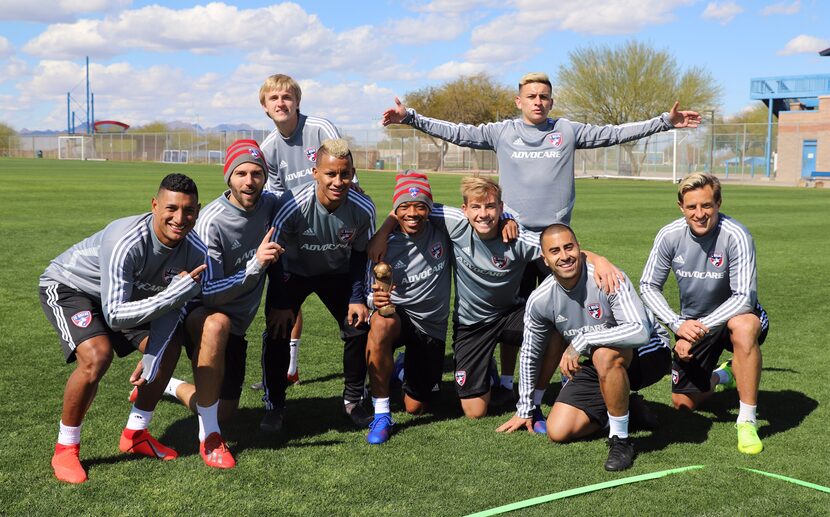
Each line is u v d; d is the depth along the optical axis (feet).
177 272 12.59
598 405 13.39
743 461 12.59
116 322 11.66
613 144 17.81
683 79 180.55
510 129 17.76
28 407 14.51
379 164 186.91
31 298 23.85
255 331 21.44
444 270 14.93
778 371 17.81
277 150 17.26
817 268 32.68
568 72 185.78
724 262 14.51
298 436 13.79
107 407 14.79
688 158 158.92
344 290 15.92
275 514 10.47
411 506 10.75
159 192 11.87
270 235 12.82
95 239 12.80
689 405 15.43
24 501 10.76
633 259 34.17
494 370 16.40
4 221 43.39
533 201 17.43
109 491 11.16
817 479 11.82
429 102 225.76
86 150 238.07
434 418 15.01
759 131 156.04
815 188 108.58
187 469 12.06
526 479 11.74
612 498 11.02
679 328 14.19
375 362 13.62
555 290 13.61
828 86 147.95
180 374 17.33
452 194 76.33
